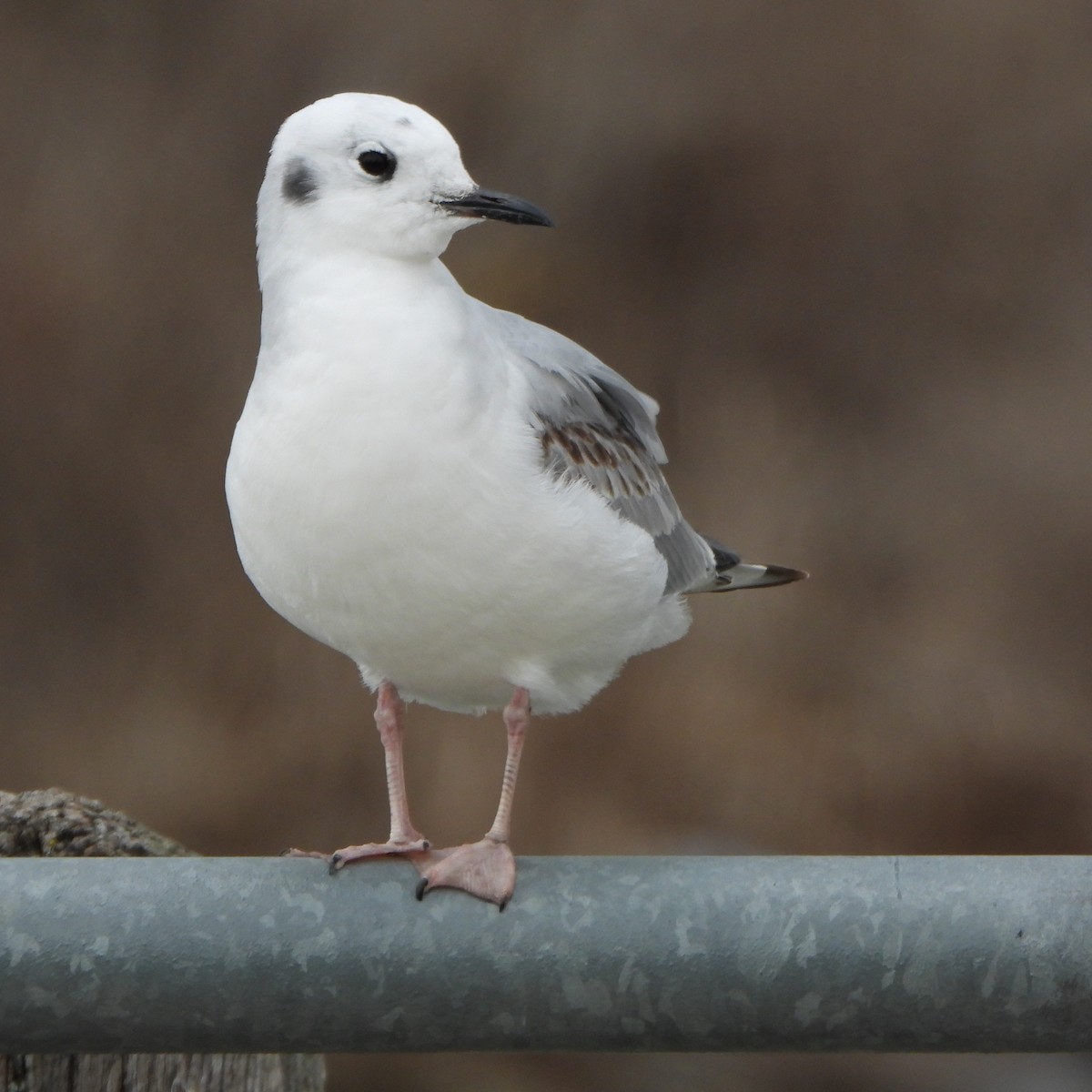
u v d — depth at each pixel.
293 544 5.08
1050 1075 11.12
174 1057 4.91
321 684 14.02
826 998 4.02
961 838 13.46
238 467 5.12
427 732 13.12
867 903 4.02
